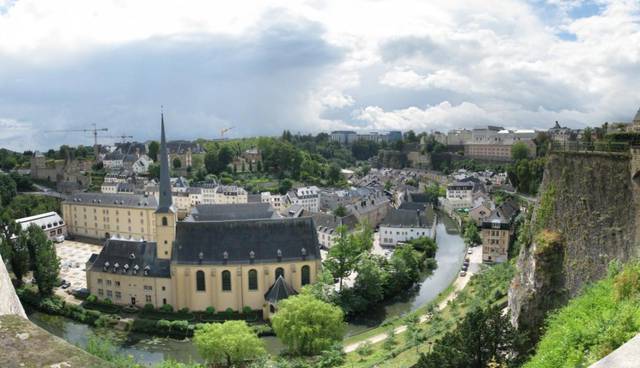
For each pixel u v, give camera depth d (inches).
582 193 2568.9
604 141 2760.8
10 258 5492.1
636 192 2267.5
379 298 4874.5
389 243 7495.1
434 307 4244.6
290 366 3314.5
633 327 1186.0
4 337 422.9
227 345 3314.5
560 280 2534.5
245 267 4773.6
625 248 2255.2
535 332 2493.8
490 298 3937.0
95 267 5000.0
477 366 1974.7
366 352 3531.0
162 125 4793.3
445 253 7052.2
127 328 4416.8
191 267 4729.3
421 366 2032.5
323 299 4458.7
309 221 5137.8
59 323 4603.8
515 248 5900.6
